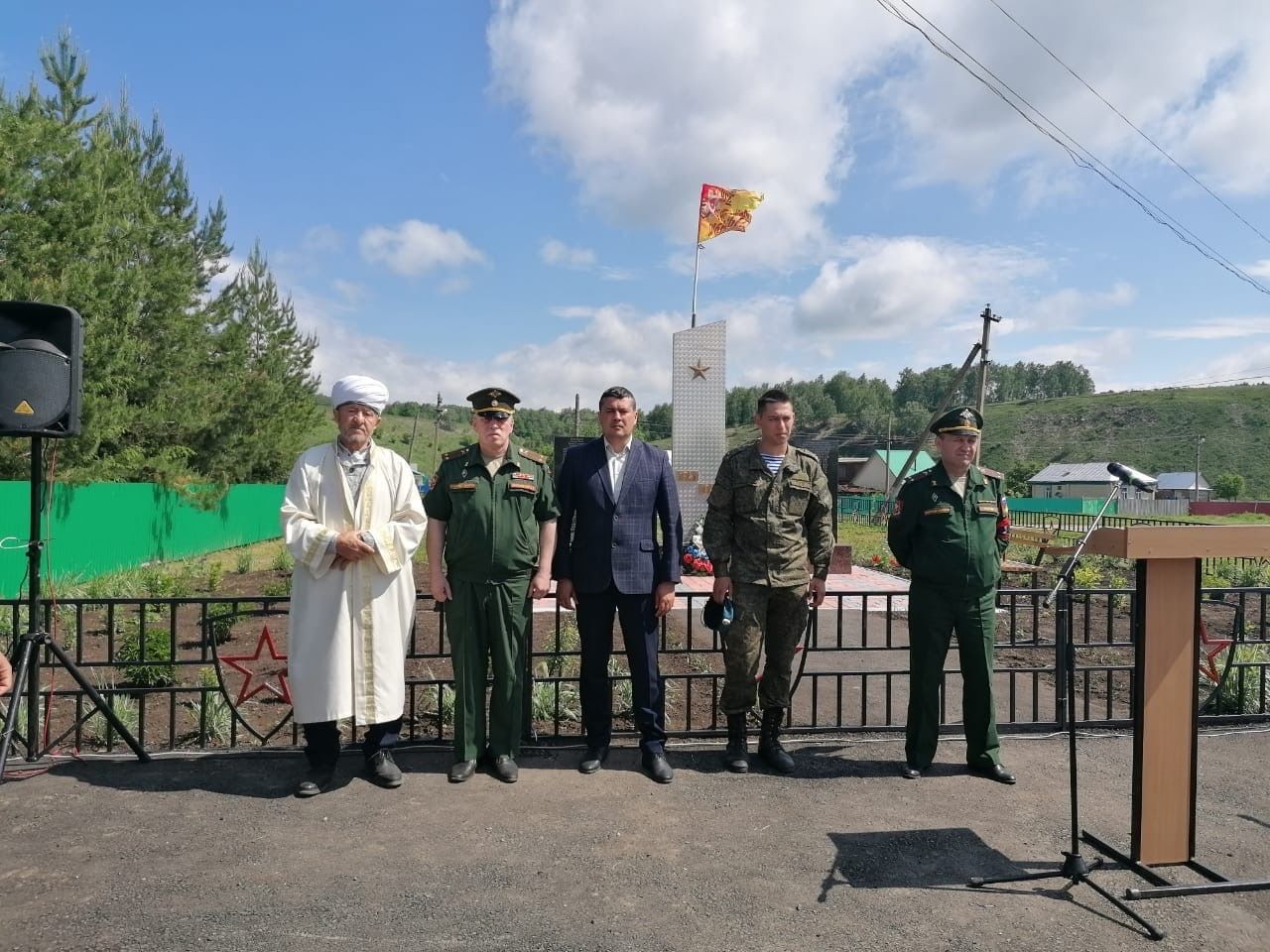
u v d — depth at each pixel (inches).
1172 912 116.6
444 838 136.2
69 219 488.1
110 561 591.5
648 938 107.9
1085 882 123.6
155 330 641.6
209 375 760.3
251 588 499.8
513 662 164.1
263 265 883.4
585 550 168.9
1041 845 137.6
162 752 173.3
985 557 167.3
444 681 185.6
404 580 160.7
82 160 499.2
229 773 163.8
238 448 798.5
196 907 113.2
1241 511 2292.1
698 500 537.0
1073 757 125.3
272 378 847.1
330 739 157.4
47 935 105.7
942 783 164.9
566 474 174.2
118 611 382.3
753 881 123.7
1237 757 181.3
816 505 176.7
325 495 157.2
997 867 129.8
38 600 165.6
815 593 177.0
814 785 163.0
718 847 134.8
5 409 155.9
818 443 1508.4
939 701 169.0
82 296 483.5
